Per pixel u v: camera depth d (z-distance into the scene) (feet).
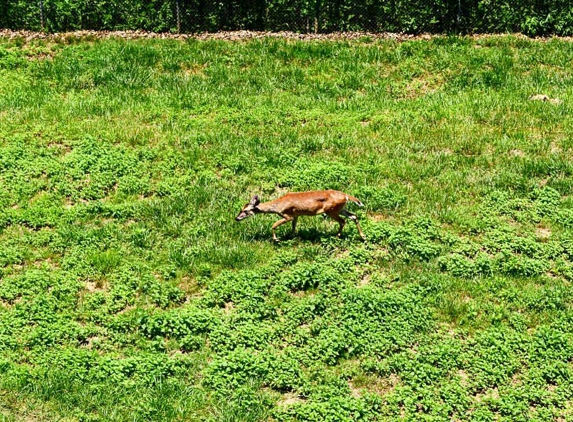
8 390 47.47
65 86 80.64
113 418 46.21
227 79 82.94
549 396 48.83
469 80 84.33
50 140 71.20
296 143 72.54
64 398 47.14
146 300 54.90
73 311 53.72
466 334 53.11
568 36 94.84
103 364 49.21
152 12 93.35
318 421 46.52
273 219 62.23
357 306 53.72
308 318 53.52
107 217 62.90
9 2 91.56
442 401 48.29
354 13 94.43
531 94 81.61
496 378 49.85
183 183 66.80
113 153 69.51
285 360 50.34
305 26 94.89
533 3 94.32
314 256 58.80
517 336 52.49
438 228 62.23
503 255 59.52
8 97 77.77
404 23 94.12
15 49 85.71
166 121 75.20
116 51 85.66
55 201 64.13
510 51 89.10
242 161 69.41
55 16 92.32
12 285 55.16
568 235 61.72
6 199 63.77
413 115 77.66
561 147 72.54
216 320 52.70
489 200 65.36
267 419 46.98
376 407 47.57
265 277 56.75
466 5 94.07
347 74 84.64
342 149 71.92
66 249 59.11
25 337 51.11
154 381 48.44
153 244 59.93
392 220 63.00
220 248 59.06
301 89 82.02
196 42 89.04
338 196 58.90
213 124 75.15
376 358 51.06
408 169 68.95
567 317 54.24
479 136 73.97
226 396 47.98
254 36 92.48
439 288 56.24
